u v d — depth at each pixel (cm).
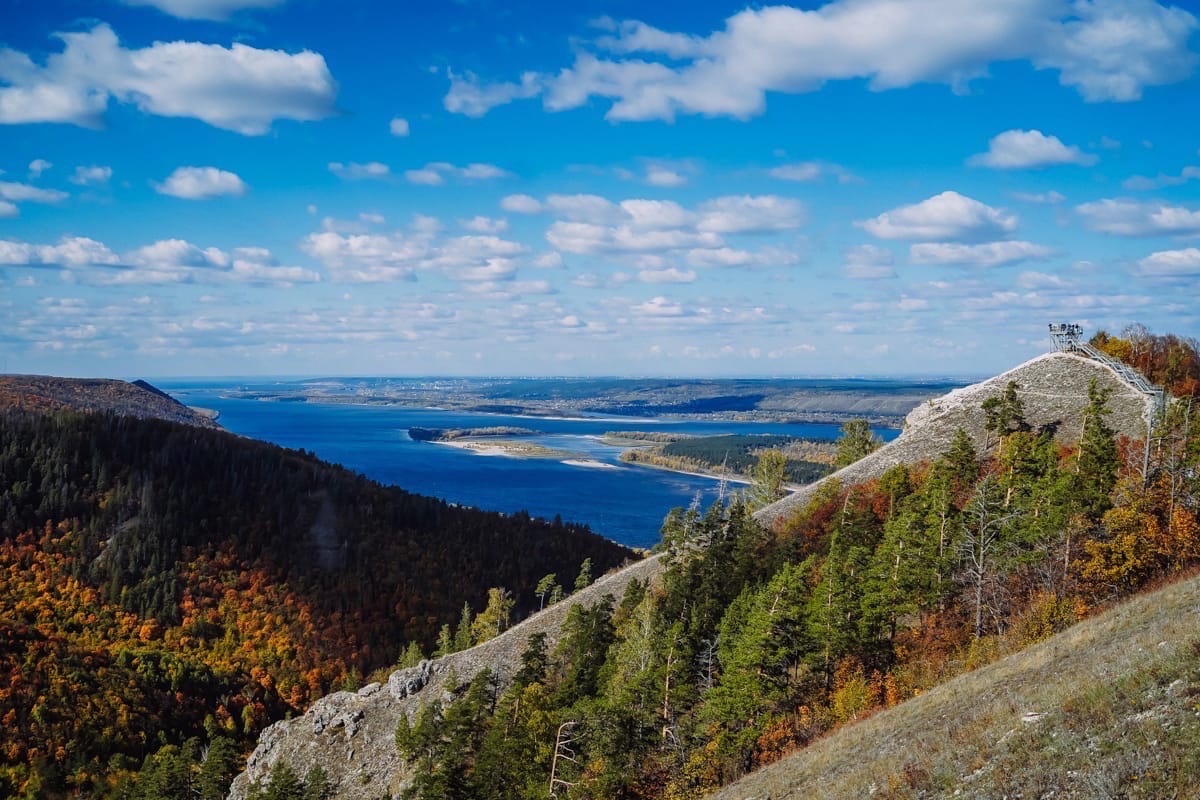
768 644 5984
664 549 11338
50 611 15638
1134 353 10862
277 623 16712
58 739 11612
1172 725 2272
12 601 15600
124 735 12281
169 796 9812
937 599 6397
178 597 16850
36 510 17888
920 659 5859
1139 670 2788
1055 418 9594
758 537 9400
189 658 15125
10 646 13188
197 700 13938
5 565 16475
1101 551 5828
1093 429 7150
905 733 3725
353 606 17650
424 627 17212
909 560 6494
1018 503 6988
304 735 9800
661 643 6788
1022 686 3531
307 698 15075
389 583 18525
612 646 7969
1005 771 2488
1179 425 7338
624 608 9006
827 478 11231
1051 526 6312
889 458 10619
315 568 18712
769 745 5503
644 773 6050
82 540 17500
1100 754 2303
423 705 8975
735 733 5709
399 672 10150
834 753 4100
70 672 12950
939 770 2789
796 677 6378
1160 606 3947
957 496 7831
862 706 5416
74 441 19700
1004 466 7969
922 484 8419
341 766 9056
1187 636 2975
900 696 5369
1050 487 6644
